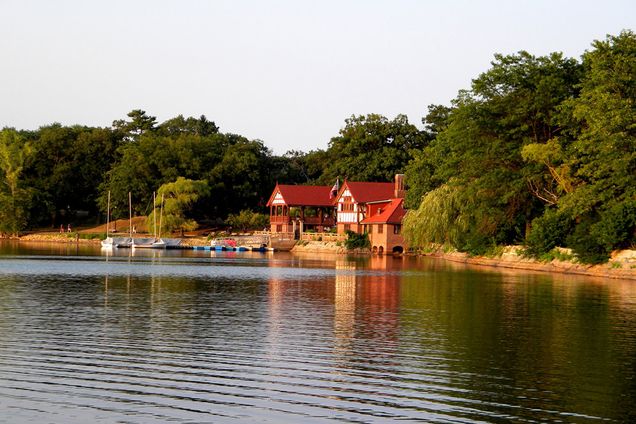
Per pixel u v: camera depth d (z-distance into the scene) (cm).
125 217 15900
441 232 9294
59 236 14975
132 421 1961
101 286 5362
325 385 2325
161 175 15438
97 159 16950
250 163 15850
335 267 8062
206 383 2338
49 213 15862
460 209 9094
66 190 16075
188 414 2025
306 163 18162
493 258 8656
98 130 17488
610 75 6562
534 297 4734
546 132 7969
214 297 4681
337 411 2062
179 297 4659
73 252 11119
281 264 8675
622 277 6378
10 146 15125
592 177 6919
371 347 2922
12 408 2055
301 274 6869
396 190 12275
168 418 1989
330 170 15675
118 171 15300
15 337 3072
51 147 16525
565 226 7538
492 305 4291
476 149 8119
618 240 6506
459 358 2723
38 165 16262
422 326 3466
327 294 4916
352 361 2662
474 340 3091
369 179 14788
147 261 9044
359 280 6138
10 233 15300
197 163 15400
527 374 2478
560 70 7925
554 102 7588
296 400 2164
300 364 2608
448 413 2052
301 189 14012
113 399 2153
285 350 2852
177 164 15425
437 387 2309
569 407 2109
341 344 2983
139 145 16050
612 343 3028
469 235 9181
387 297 4722
